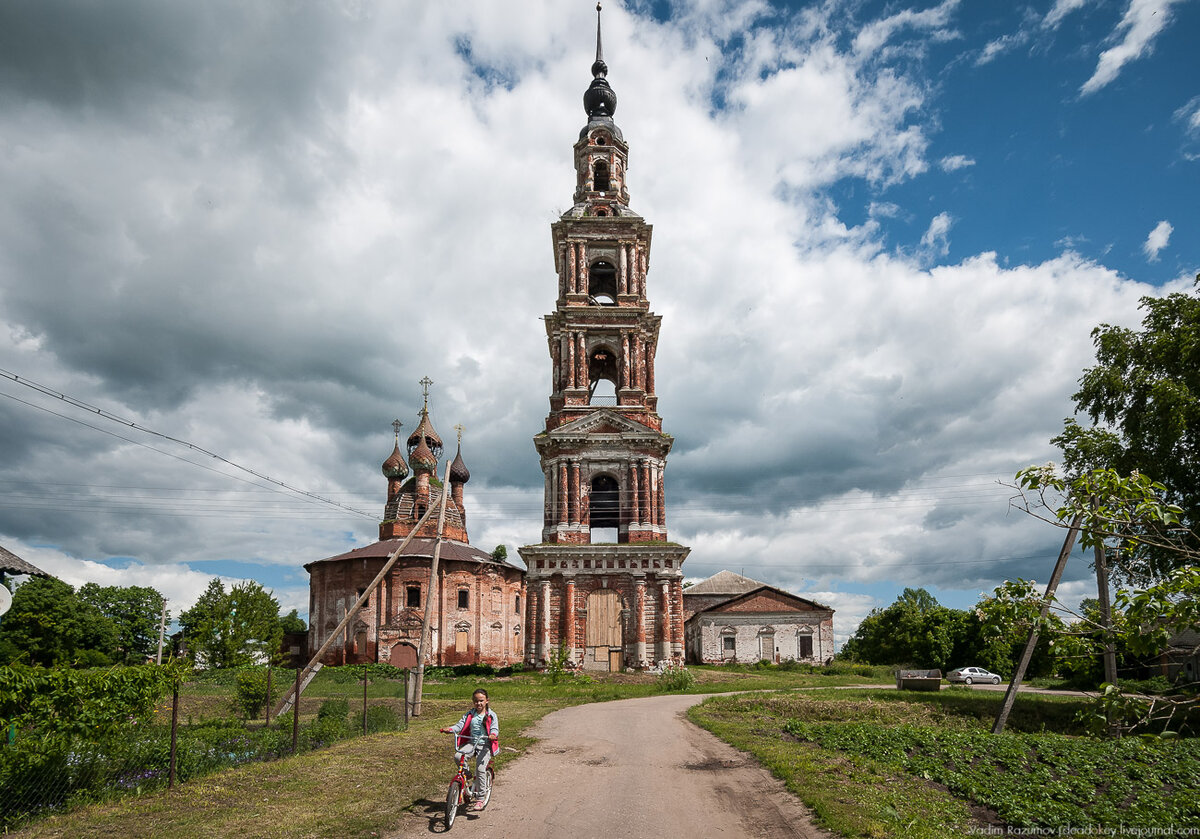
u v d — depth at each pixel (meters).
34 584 73.50
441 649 74.06
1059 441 38.31
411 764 20.97
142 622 91.06
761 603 82.81
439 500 38.06
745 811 16.81
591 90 72.25
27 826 14.70
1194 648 11.38
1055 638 12.33
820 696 41.31
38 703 15.84
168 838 14.06
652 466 60.25
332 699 31.97
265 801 16.75
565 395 61.94
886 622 85.81
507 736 26.61
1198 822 17.03
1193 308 34.78
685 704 38.19
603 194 68.06
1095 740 25.38
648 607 57.09
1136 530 12.53
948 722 34.78
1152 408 34.91
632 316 63.59
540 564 57.69
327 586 77.94
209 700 41.56
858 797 17.11
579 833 15.21
